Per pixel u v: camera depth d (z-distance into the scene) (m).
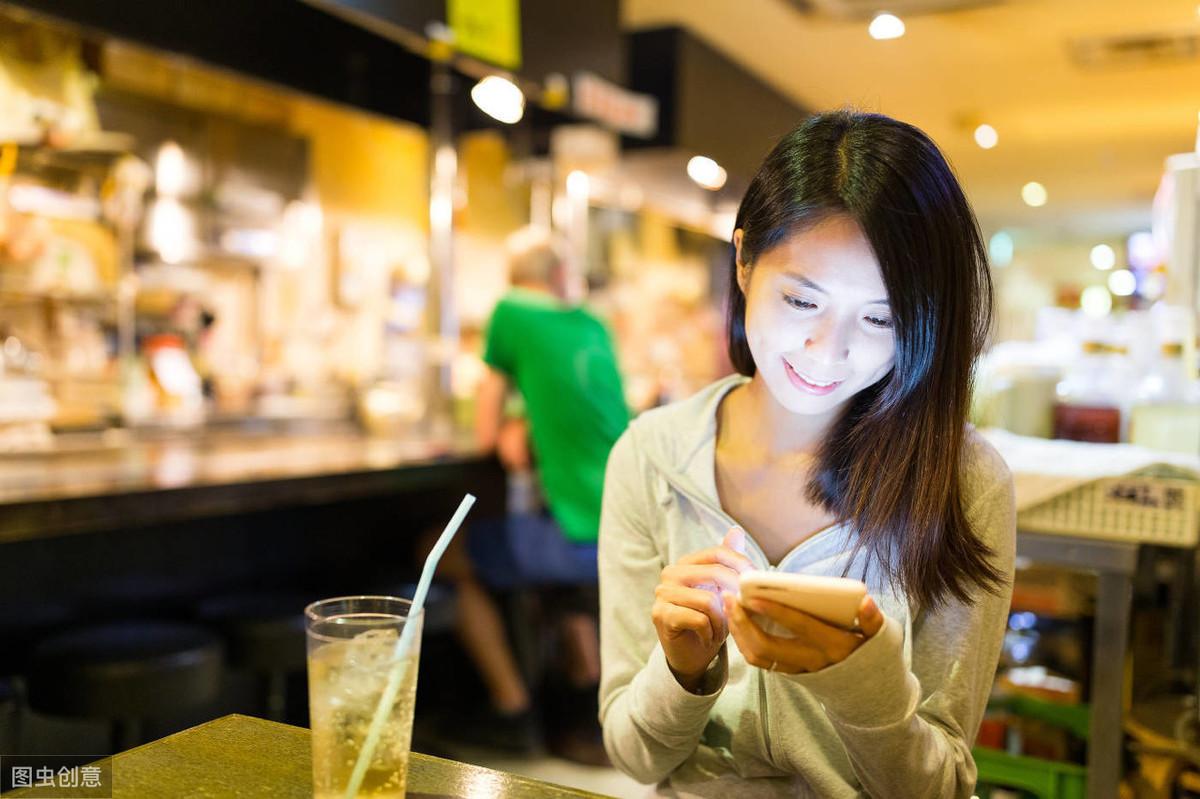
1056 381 2.12
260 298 3.75
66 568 2.44
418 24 2.96
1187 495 1.47
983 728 1.75
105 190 3.08
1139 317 2.09
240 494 2.47
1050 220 11.12
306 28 3.54
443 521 3.44
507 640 3.57
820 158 0.96
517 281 3.27
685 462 1.15
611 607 1.19
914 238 0.94
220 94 3.56
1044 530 1.58
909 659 1.04
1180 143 7.15
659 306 6.10
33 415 2.85
